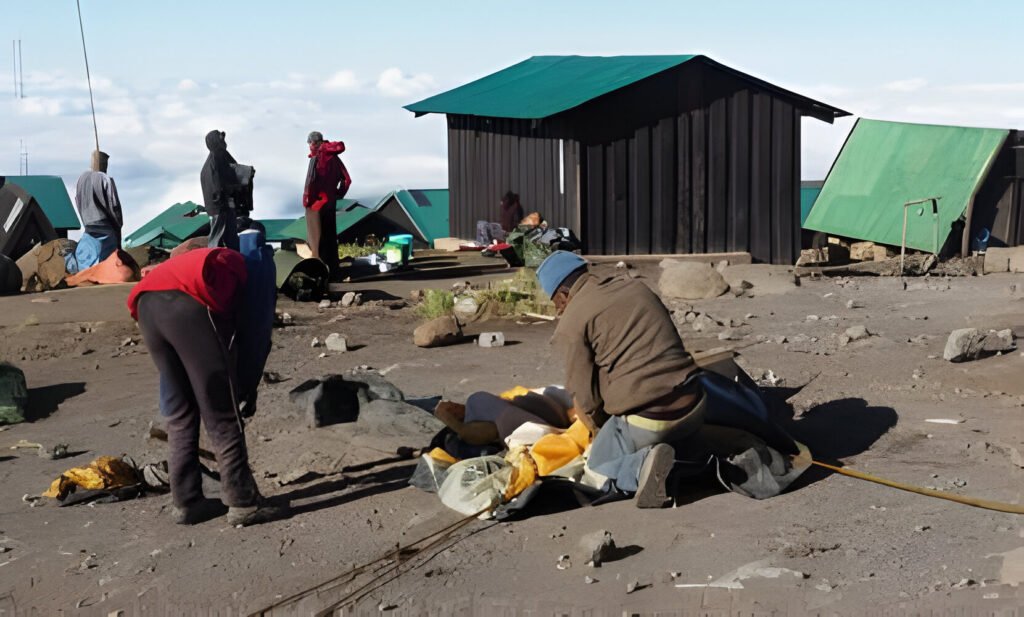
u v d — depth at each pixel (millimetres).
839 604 4109
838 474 5816
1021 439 6359
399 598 4465
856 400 7477
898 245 23844
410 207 42875
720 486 5680
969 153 23641
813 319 11539
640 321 5465
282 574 4848
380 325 12188
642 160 19047
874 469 5910
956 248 23297
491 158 22312
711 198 19422
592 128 18766
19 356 10617
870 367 8734
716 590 4324
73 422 8164
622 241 19109
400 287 15633
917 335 10227
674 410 5469
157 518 5801
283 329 11914
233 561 5043
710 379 5996
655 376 5430
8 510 6031
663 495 5340
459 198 24172
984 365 8414
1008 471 5762
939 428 6691
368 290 15203
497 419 6129
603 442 5570
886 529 4930
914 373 8336
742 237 19594
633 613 4164
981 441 6340
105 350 10812
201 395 5434
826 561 4578
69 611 4570
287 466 6508
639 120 18953
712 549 4801
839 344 9906
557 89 20844
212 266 5367
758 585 4344
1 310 12219
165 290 5359
